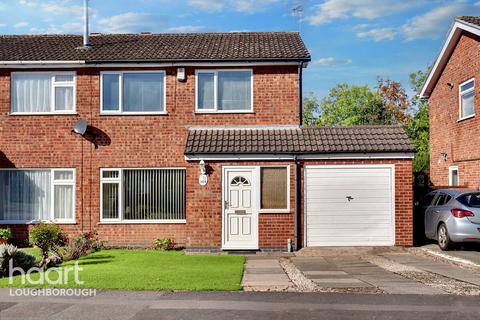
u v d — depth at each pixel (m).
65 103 20.00
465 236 16.09
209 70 19.62
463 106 21.91
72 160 19.88
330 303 9.73
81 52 20.52
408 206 17.78
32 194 20.03
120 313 9.10
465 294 10.48
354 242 17.84
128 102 19.86
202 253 17.70
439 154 24.47
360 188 17.89
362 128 19.00
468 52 21.09
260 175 17.95
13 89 20.06
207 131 19.31
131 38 22.66
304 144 18.20
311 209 17.94
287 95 19.47
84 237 18.16
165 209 19.70
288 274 13.20
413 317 8.73
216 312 9.11
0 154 20.00
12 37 23.17
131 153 19.73
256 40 21.73
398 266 14.42
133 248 19.47
